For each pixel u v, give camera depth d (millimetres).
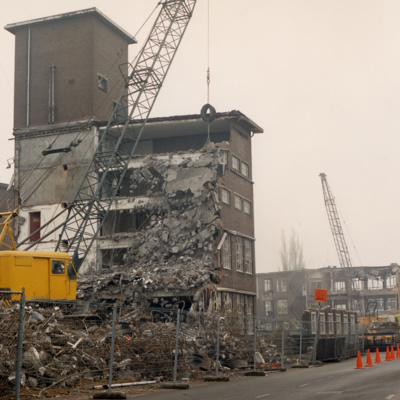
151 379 23625
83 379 21297
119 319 26609
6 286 33469
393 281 162375
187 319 32094
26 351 19172
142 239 55469
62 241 59125
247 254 59688
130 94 58250
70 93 63969
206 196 54188
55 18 65125
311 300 153375
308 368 33094
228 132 62688
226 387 21906
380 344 59531
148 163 57344
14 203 62875
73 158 61531
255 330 30484
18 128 64438
